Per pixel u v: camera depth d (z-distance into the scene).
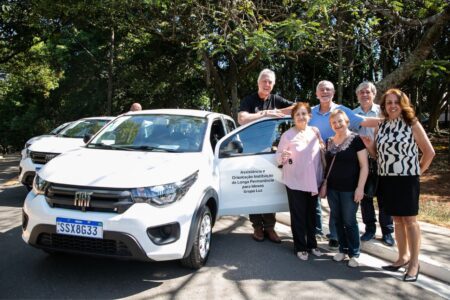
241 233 5.80
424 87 21.80
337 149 4.49
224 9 9.38
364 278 4.22
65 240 3.65
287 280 4.10
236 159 4.93
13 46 18.92
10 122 32.09
